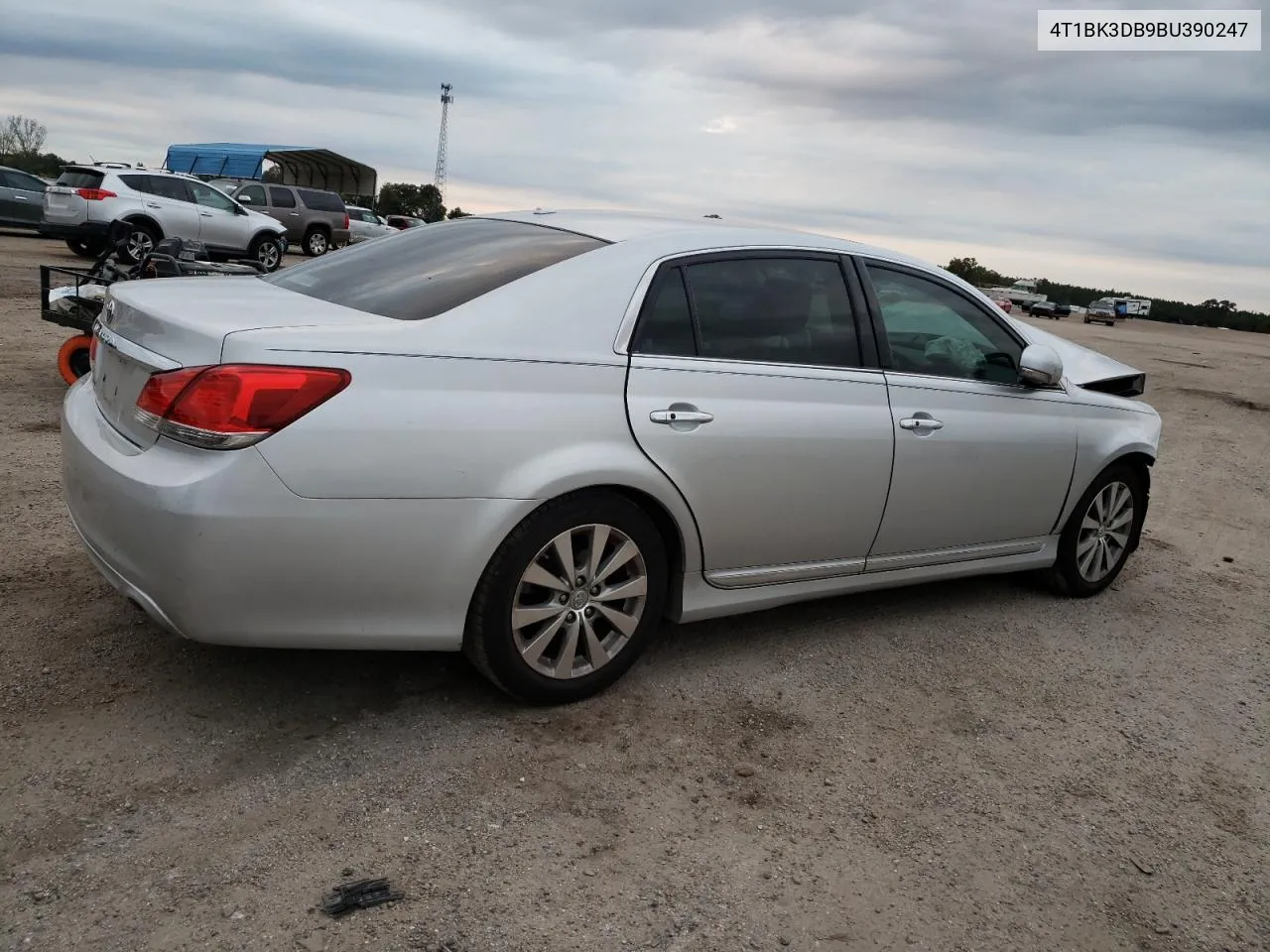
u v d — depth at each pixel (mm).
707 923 2312
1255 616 4977
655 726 3180
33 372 7586
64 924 2107
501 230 3594
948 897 2512
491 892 2338
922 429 3844
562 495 2979
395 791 2686
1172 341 34531
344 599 2719
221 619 2615
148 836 2412
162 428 2621
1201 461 9328
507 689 3084
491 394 2844
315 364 2615
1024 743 3357
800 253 3682
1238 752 3480
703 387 3264
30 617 3457
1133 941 2445
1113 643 4367
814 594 3801
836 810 2832
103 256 7270
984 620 4457
